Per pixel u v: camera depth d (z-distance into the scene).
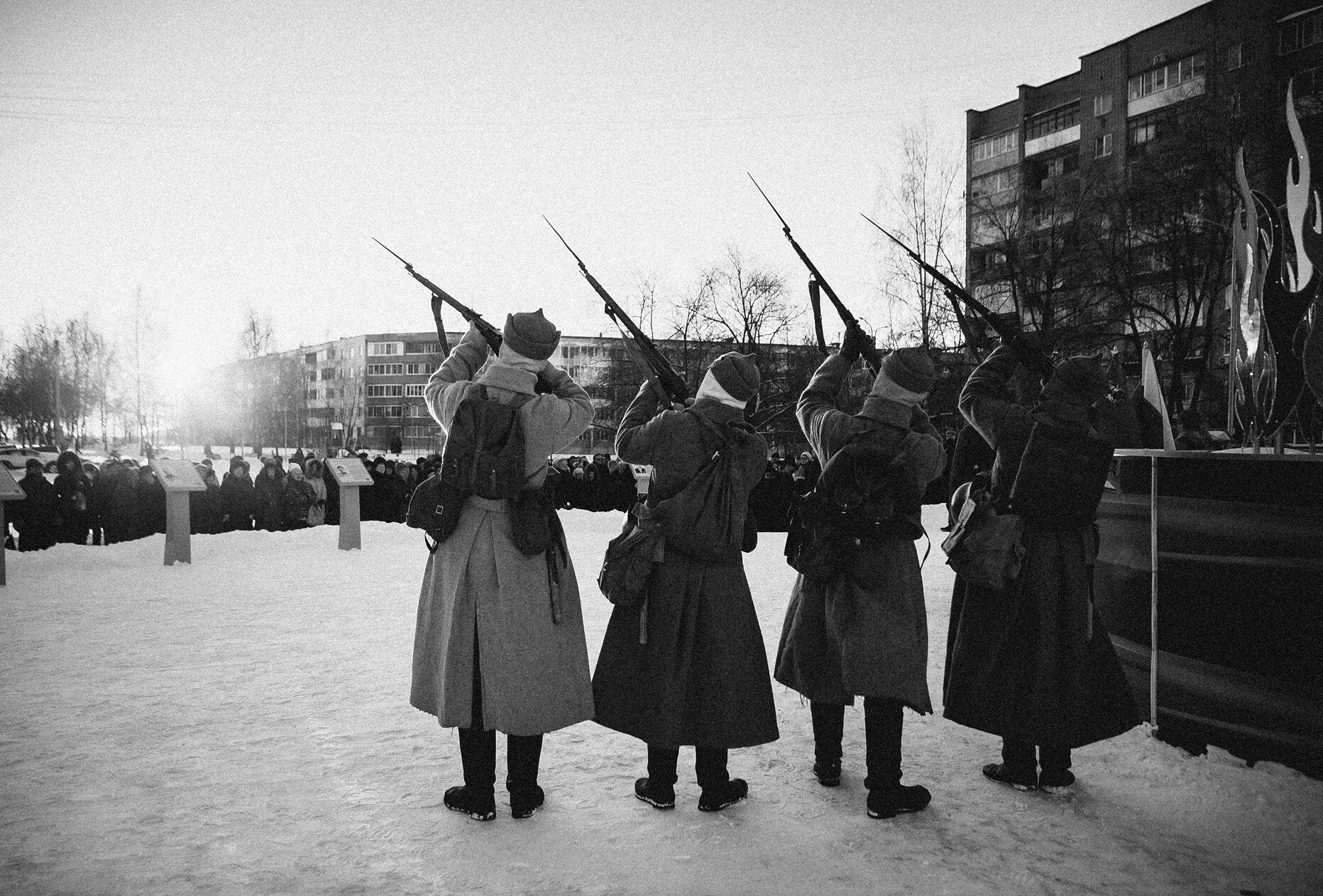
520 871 2.60
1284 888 2.54
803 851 2.77
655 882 2.55
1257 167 22.95
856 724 4.16
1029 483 3.25
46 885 2.46
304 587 8.81
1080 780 3.41
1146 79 39.94
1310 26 33.12
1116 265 25.17
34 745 3.71
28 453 39.75
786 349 34.50
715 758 3.12
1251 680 3.45
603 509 20.28
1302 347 3.49
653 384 3.42
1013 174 46.62
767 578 9.33
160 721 4.08
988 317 3.65
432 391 3.28
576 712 3.07
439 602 3.10
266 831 2.86
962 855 2.75
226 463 45.72
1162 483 3.83
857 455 3.22
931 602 7.76
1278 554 3.34
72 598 8.06
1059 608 3.27
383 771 3.44
